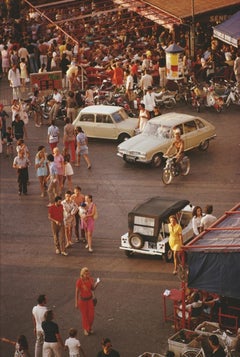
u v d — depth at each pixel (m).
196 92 60.16
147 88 59.62
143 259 39.12
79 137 49.97
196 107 60.19
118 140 54.72
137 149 49.88
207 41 70.31
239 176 48.38
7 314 35.50
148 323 34.06
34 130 58.00
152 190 47.03
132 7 72.88
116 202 45.69
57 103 58.09
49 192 45.19
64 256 39.94
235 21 66.00
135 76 63.25
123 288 36.81
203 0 71.31
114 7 76.31
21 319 35.09
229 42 64.50
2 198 47.12
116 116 54.81
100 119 54.75
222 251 30.41
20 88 64.75
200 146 52.34
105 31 73.25
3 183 49.25
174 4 71.81
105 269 38.50
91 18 75.31
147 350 32.31
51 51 67.88
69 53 67.00
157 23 70.44
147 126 51.81
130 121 55.09
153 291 36.41
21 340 30.02
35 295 36.84
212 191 46.44
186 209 40.03
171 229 37.06
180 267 33.06
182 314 32.59
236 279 30.41
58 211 39.47
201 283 30.97
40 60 68.50
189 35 69.50
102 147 54.28
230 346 30.59
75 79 62.56
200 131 51.97
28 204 46.19
